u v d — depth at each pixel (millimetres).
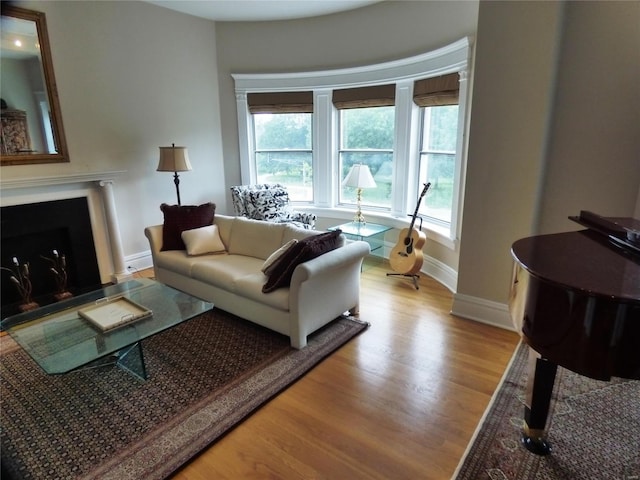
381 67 4477
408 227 4199
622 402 2238
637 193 2766
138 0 4234
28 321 2592
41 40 3551
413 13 4078
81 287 4070
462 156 3621
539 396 1846
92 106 4004
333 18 4703
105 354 2166
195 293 3557
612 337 1389
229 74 5195
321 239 2883
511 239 2977
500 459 1858
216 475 1790
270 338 2982
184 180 5043
